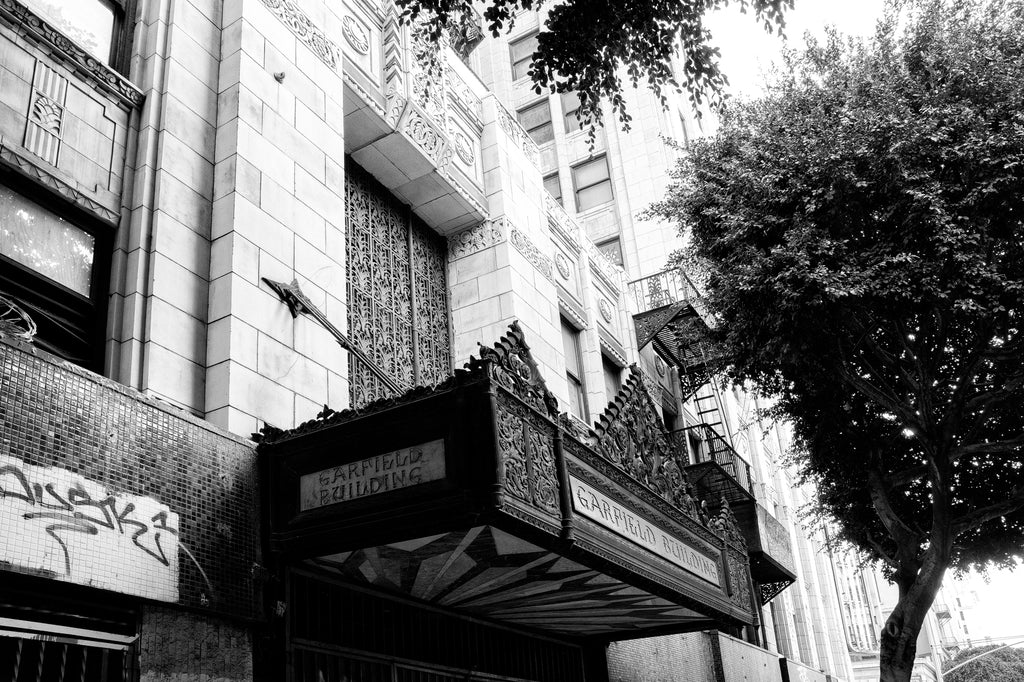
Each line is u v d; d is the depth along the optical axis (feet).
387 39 40.88
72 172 23.66
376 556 23.67
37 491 17.15
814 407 56.90
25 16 23.25
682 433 67.05
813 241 46.50
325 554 22.53
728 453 74.69
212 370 24.67
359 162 40.68
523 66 118.42
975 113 44.34
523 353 24.45
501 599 30.22
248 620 21.45
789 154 47.60
